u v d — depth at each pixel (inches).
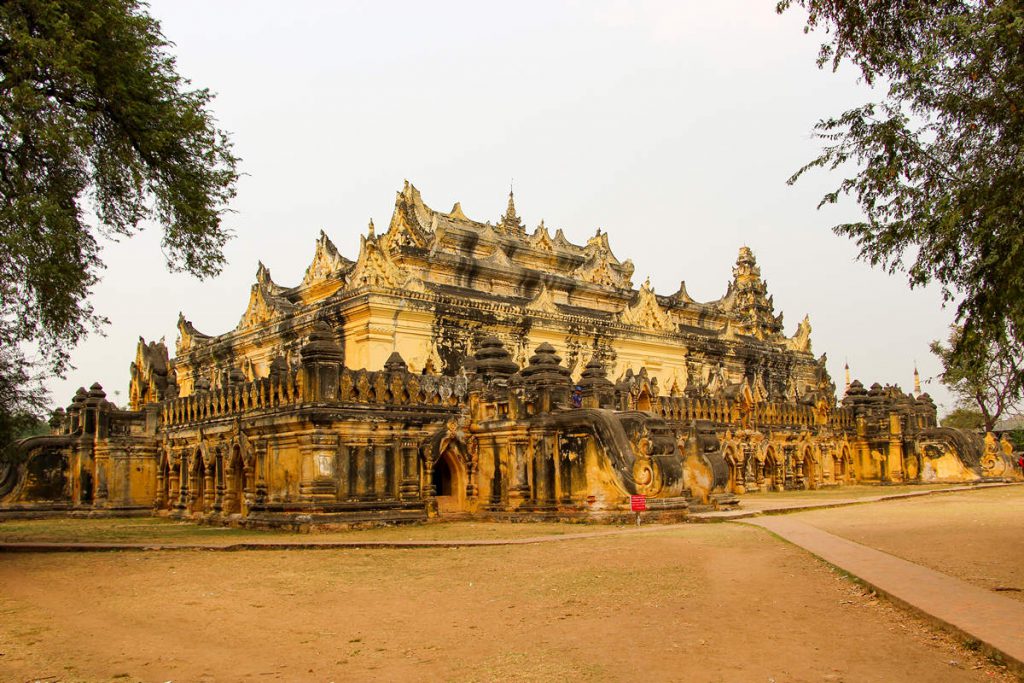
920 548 719.1
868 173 631.8
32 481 1370.6
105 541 858.8
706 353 2327.8
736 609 488.7
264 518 1010.1
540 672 367.9
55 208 732.7
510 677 362.3
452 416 1127.0
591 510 1029.8
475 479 1155.3
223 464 1148.5
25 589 587.2
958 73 587.5
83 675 373.7
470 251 2166.6
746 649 402.6
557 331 1952.5
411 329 1717.5
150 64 876.6
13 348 875.4
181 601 536.4
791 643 414.0
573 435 1059.9
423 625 464.4
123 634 450.9
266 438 1054.4
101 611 510.0
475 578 608.7
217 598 544.7
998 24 542.9
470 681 359.9
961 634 407.8
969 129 602.2
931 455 1879.9
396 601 530.9
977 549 705.6
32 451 1374.3
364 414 1015.6
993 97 579.5
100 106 844.6
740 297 2824.8
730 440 1608.0
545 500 1074.7
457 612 496.1
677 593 533.6
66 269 751.7
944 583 531.5
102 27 818.8
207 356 2225.6
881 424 1945.1
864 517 1025.5
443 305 1754.4
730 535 827.4
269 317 2007.9
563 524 1021.2
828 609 488.7
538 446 1092.5
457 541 812.0
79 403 1449.3
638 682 352.5
